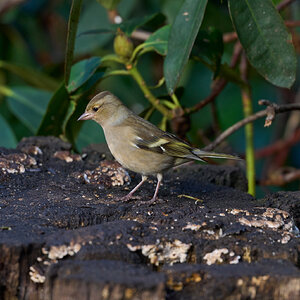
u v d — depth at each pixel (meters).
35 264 6.89
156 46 11.16
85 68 11.51
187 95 15.88
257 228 7.93
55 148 11.30
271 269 6.52
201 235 7.73
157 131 10.05
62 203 8.74
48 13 17.06
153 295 5.87
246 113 12.73
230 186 11.13
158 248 7.19
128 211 8.47
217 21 14.82
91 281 5.91
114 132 10.10
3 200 8.80
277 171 15.28
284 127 16.94
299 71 16.30
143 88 11.87
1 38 16.64
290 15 15.22
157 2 15.45
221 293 6.30
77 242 6.99
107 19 14.27
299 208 9.12
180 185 10.52
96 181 10.02
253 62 10.01
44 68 15.97
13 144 12.89
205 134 16.31
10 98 13.62
